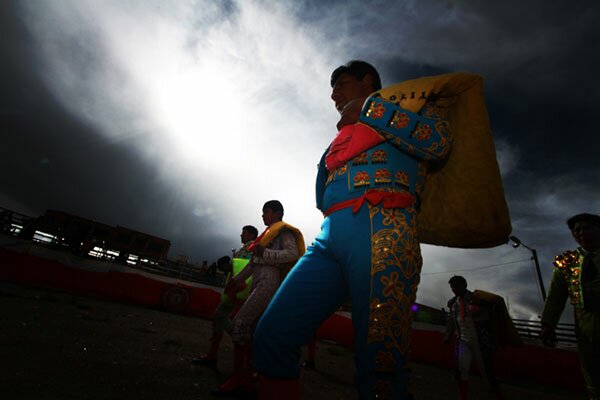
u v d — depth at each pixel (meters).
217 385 2.60
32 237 13.91
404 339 0.80
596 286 1.95
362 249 0.88
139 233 17.67
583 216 2.11
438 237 1.23
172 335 4.78
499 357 7.27
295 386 0.98
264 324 1.01
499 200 1.11
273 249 2.91
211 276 18.55
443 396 4.20
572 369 6.64
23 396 1.61
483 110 1.12
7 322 3.31
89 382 2.01
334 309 1.05
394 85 1.11
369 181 0.99
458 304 4.02
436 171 1.22
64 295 7.73
